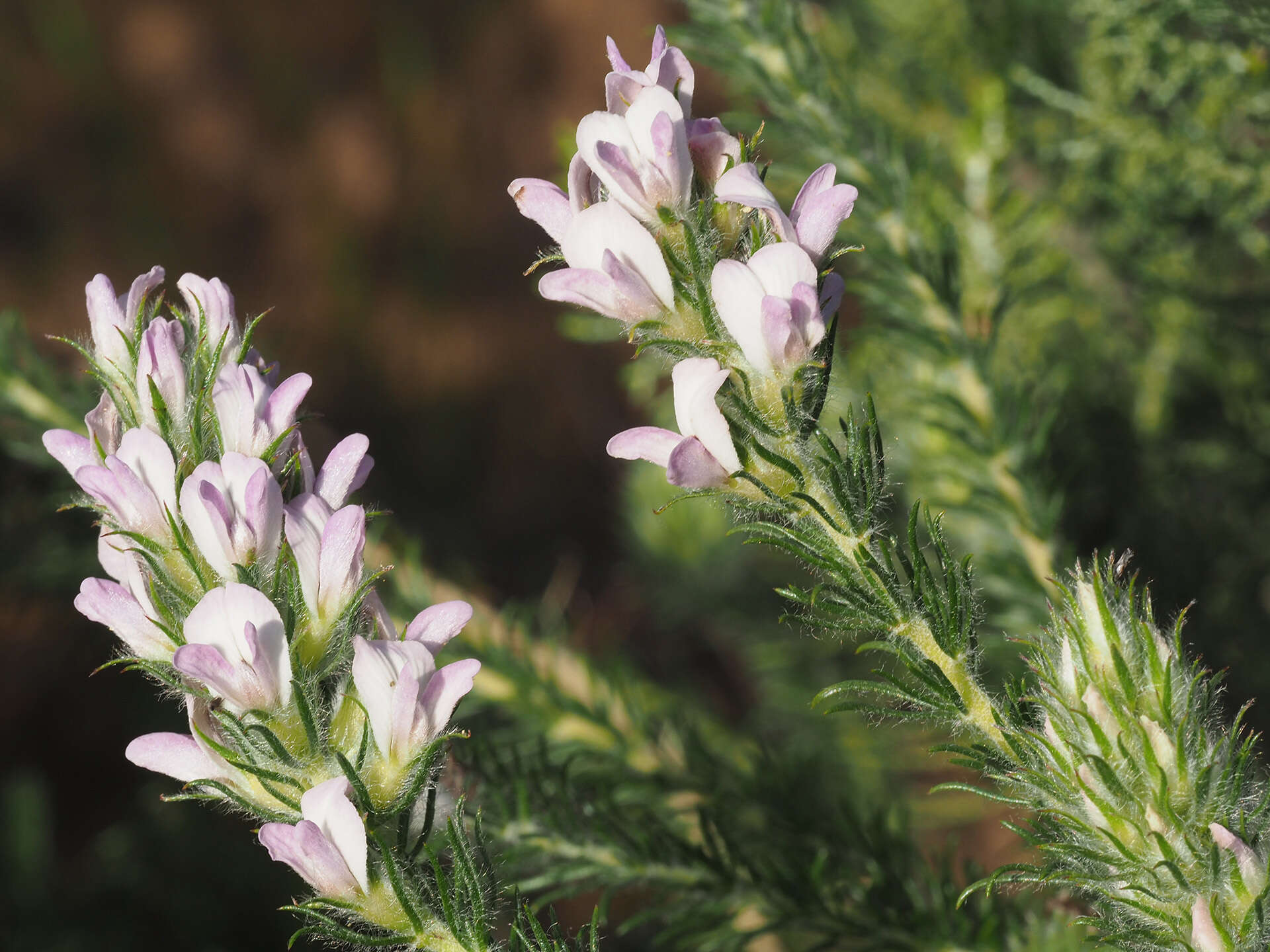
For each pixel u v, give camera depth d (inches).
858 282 21.2
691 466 16.3
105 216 84.7
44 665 52.1
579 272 16.2
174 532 16.0
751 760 21.4
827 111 21.0
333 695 16.4
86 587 16.2
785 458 16.3
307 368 80.7
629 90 16.4
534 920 16.6
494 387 80.4
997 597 20.8
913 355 23.2
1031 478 20.7
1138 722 16.1
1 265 80.7
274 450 16.1
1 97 84.5
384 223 86.7
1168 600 23.7
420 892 16.3
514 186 16.4
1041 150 28.1
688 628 44.1
